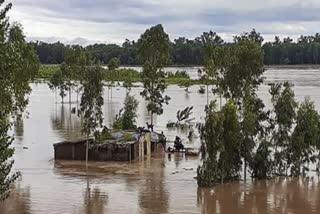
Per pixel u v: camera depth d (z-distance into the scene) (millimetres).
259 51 57375
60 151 51594
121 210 34156
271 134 47031
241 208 35188
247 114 44250
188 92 140500
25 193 38406
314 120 45125
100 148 51156
